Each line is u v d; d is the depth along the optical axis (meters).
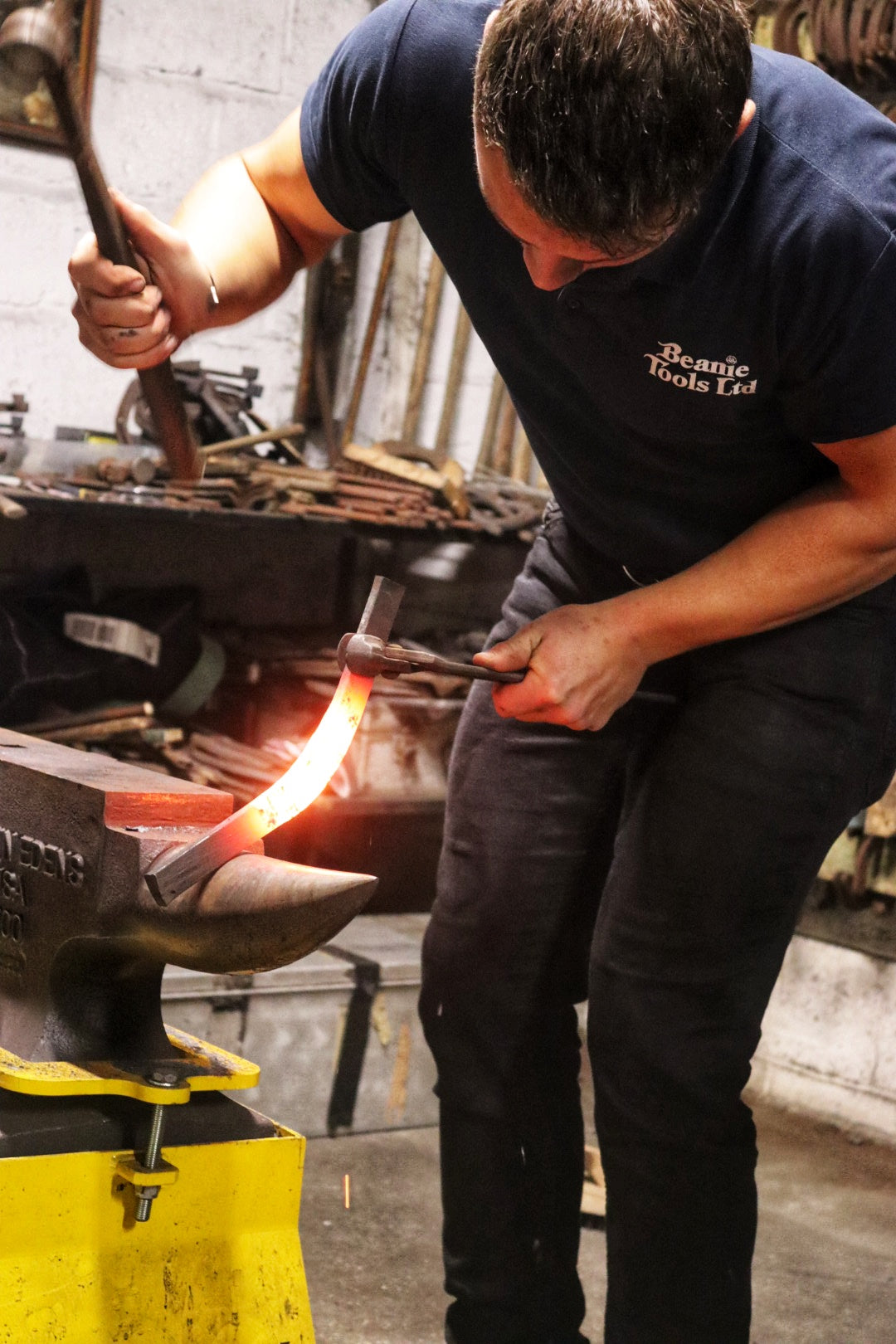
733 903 1.39
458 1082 1.57
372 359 3.31
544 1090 1.60
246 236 1.42
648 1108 1.43
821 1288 2.11
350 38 1.35
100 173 1.08
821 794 1.39
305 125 1.40
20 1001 1.07
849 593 1.32
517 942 1.53
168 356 1.25
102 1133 1.00
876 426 1.20
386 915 3.02
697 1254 1.45
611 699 1.32
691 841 1.39
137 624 2.74
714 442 1.31
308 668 2.95
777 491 1.36
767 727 1.37
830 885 2.72
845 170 1.14
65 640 2.70
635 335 1.22
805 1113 2.77
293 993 2.37
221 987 2.30
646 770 1.47
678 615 1.29
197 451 1.40
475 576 3.47
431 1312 1.96
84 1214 0.98
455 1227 1.58
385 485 2.86
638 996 1.42
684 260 1.15
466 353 3.36
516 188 0.96
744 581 1.29
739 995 1.41
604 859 1.61
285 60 3.04
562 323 1.24
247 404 2.92
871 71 2.53
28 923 1.06
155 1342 1.00
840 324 1.15
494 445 3.39
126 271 1.16
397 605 1.09
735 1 0.98
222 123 3.00
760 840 1.38
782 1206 2.39
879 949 2.65
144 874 0.95
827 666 1.37
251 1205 1.05
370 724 2.91
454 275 1.37
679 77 0.92
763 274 1.15
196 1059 1.09
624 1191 1.46
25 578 2.90
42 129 2.74
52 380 2.89
